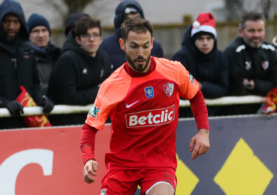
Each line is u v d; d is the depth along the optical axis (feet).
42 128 41.32
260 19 49.16
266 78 51.08
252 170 45.09
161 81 32.50
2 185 39.58
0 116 40.96
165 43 117.19
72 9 132.98
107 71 46.88
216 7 153.69
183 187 42.93
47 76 51.93
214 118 44.88
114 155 33.40
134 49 30.86
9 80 43.42
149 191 31.35
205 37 47.44
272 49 51.26
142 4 152.15
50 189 40.60
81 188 41.37
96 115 32.37
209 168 43.86
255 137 45.93
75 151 41.83
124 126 32.71
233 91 50.60
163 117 32.73
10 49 43.91
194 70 48.19
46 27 54.75
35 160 40.73
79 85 44.60
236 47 50.06
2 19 43.37
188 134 44.06
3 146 40.14
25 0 134.31
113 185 32.73
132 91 32.12
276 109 49.60
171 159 33.86
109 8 138.10
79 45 44.98
